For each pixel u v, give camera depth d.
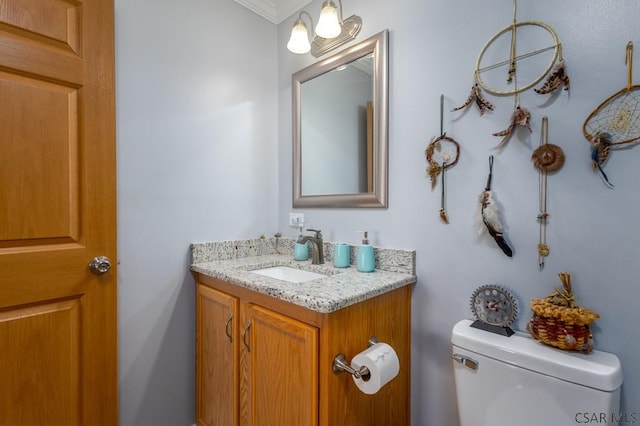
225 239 1.67
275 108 1.91
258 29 1.83
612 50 0.87
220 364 1.35
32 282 1.03
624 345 0.85
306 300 0.95
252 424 1.18
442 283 1.21
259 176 1.83
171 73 1.47
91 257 1.14
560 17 0.95
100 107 1.15
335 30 1.43
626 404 0.85
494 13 1.08
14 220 0.99
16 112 0.99
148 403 1.41
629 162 0.85
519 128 1.02
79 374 1.12
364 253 1.35
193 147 1.55
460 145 1.16
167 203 1.46
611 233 0.87
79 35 1.11
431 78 1.24
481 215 1.09
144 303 1.40
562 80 0.94
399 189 1.34
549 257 0.97
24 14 1.00
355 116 1.50
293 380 1.01
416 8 1.28
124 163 1.33
